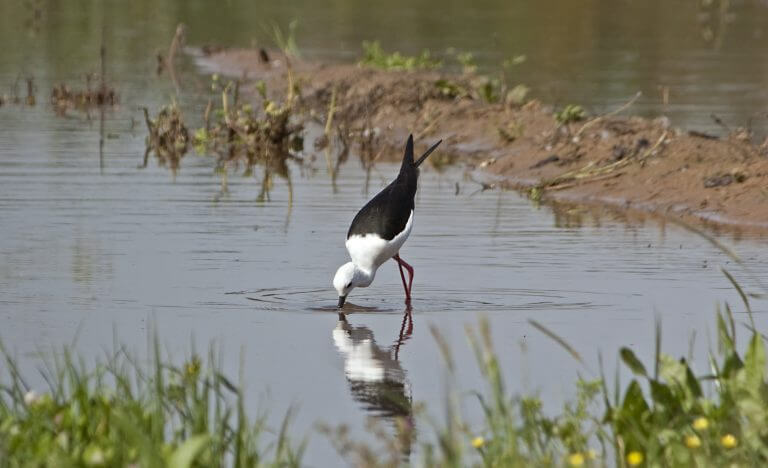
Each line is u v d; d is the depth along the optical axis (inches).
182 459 262.8
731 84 1004.6
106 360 393.4
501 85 962.1
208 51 1167.0
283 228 580.4
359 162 768.9
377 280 509.4
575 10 1483.8
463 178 722.2
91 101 938.1
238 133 807.1
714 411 305.7
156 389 318.0
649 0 1592.0
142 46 1219.2
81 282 482.9
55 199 628.7
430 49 1162.0
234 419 347.6
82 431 300.2
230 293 475.8
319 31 1288.1
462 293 485.7
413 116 862.5
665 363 316.8
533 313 456.1
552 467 290.2
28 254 522.0
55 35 1275.8
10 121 864.9
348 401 368.2
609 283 494.9
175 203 629.9
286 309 461.4
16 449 288.0
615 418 305.9
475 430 339.6
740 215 605.9
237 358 404.2
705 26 1379.2
